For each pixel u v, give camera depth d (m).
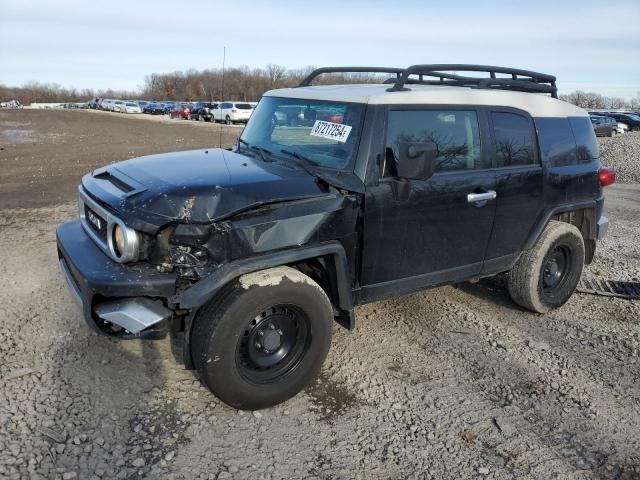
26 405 3.27
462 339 4.51
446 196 3.94
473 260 4.35
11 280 5.11
